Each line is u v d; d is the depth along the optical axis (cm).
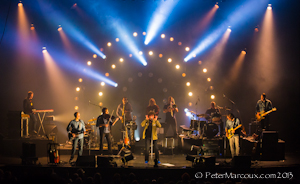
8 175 822
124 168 986
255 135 1173
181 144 1282
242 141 1229
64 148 1263
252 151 1155
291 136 1530
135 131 1591
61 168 995
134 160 1135
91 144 1317
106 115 1203
